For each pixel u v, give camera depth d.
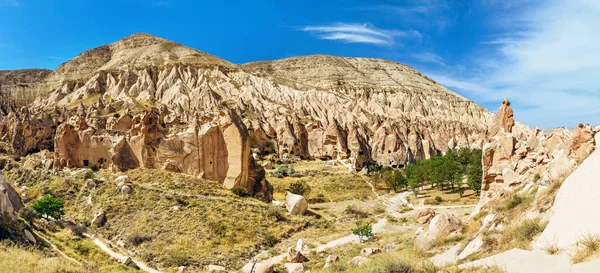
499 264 17.72
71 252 43.72
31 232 42.50
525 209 24.33
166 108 157.38
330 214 75.25
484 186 43.06
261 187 78.00
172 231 55.47
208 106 173.75
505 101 50.03
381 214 78.38
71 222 57.78
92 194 66.06
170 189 67.81
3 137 116.88
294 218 66.38
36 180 74.25
